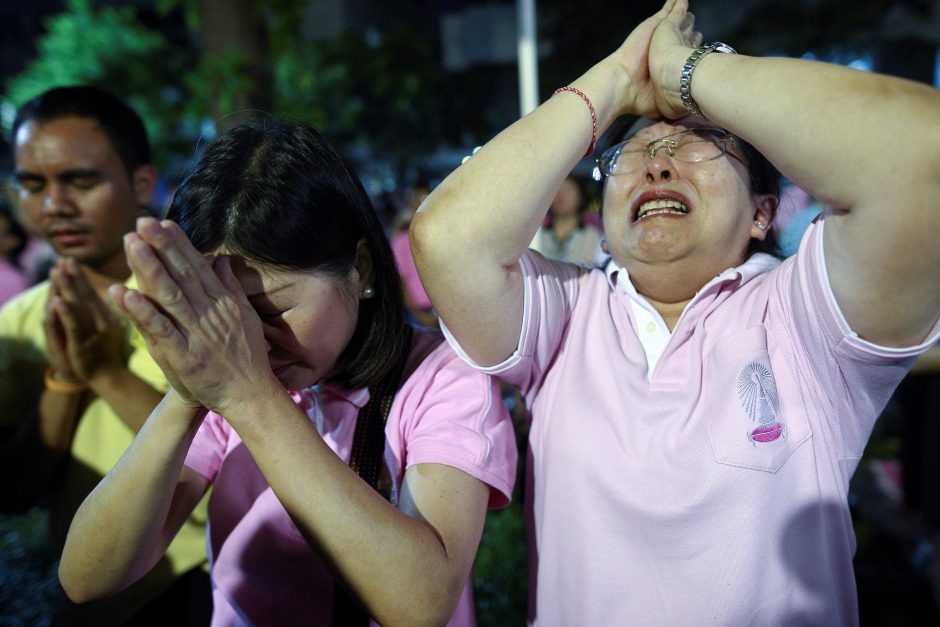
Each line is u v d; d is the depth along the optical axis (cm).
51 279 160
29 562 242
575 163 123
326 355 113
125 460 107
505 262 118
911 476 296
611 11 966
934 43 877
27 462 178
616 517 120
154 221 86
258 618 125
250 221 102
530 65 423
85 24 841
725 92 111
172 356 92
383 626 103
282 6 489
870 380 113
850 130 98
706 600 115
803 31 889
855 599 119
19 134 179
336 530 99
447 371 128
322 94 1038
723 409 118
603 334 131
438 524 111
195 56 793
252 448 99
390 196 1149
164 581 171
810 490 116
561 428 127
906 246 97
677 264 126
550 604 127
